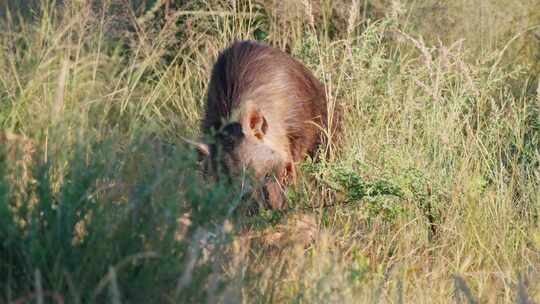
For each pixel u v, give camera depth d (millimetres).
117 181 7648
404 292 9203
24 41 12773
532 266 10117
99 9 13703
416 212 11398
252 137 11555
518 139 12539
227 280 7316
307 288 7895
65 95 10219
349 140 13203
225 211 8258
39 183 7402
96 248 6965
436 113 12852
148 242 7125
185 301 7000
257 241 9695
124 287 6926
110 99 11070
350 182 11391
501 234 11258
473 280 10422
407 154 12352
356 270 8633
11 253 6965
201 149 11297
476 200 11562
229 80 12758
